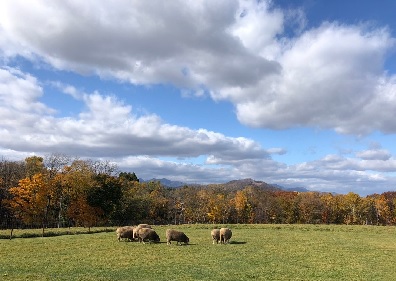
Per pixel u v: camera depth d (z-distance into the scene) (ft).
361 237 191.21
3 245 142.20
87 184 281.33
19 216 216.74
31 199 184.96
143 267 98.07
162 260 108.78
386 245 157.38
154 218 443.32
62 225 303.07
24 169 316.40
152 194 465.88
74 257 113.50
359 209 453.99
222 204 443.32
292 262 109.29
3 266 98.02
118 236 158.71
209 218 450.71
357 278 88.43
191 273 90.89
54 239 164.66
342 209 458.09
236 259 112.16
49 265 99.91
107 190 291.79
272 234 199.00
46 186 192.75
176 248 134.31
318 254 126.11
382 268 102.53
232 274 90.38
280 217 463.01
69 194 274.36
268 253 125.90
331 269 99.30
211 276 87.76
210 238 170.71
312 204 461.37
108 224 336.08
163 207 451.12
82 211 262.67
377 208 462.60
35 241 155.94
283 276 89.10
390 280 86.99
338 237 188.44
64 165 292.81
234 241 161.27
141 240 151.84
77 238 168.14
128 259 110.01
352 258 119.44
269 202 481.87
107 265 100.42
